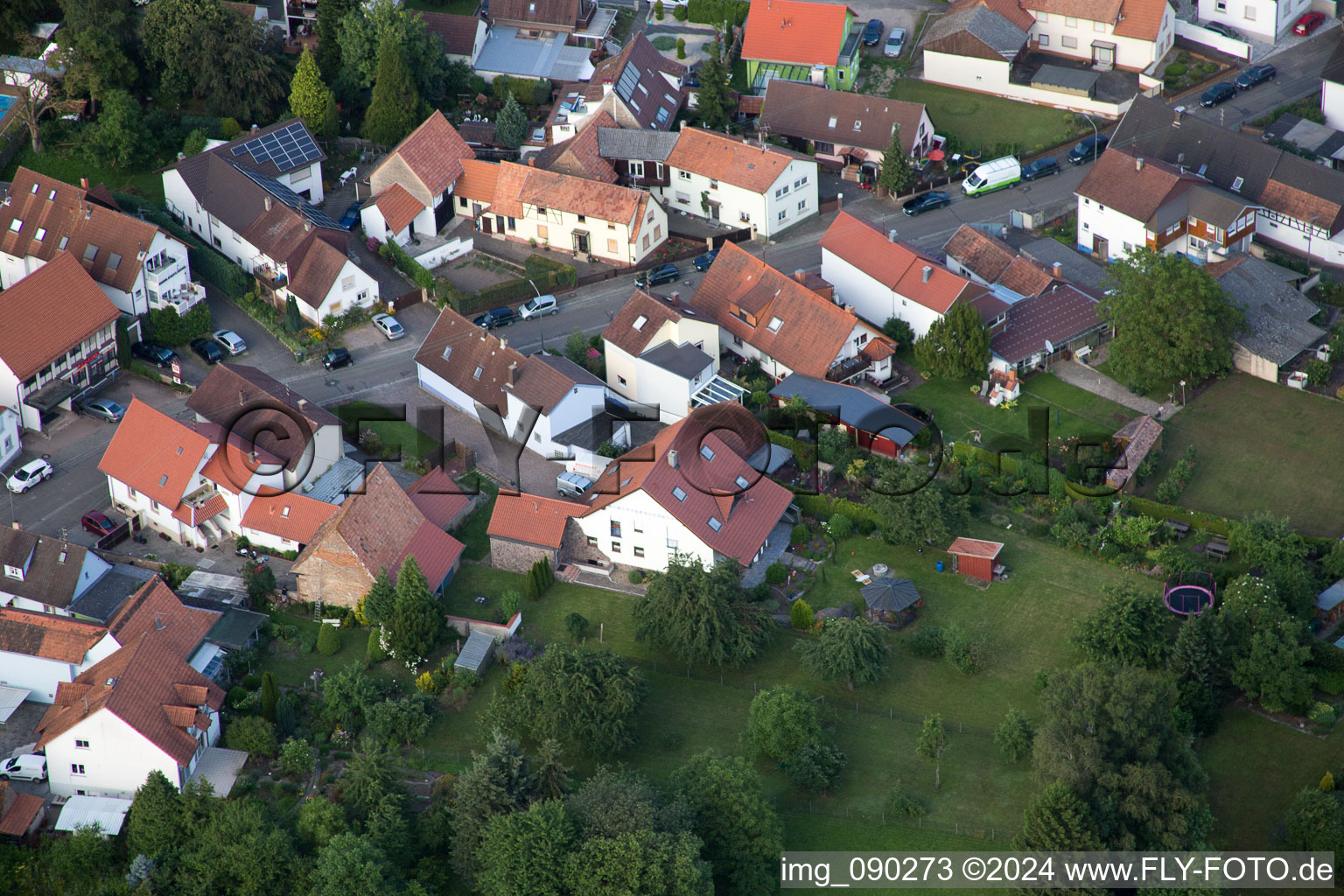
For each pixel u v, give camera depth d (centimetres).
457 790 10138
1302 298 14388
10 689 11400
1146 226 14950
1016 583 12119
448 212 16175
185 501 12456
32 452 13488
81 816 10300
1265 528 12006
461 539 12712
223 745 10881
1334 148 16088
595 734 10625
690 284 15338
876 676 11206
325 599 11962
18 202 14888
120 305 14425
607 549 12350
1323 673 11250
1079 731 10269
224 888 9831
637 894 9350
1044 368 14275
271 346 14662
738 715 11156
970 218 16050
